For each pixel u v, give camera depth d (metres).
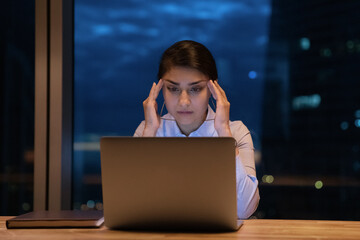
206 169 1.10
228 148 1.08
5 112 2.38
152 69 2.56
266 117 2.60
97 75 2.51
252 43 2.61
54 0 2.22
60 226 1.22
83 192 2.41
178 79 1.52
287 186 2.60
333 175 2.68
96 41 2.53
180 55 1.53
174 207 1.13
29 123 2.33
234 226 1.14
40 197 2.21
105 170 1.14
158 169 1.11
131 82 2.54
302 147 2.66
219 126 1.54
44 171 2.21
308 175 2.65
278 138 2.61
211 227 1.15
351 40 2.74
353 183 2.70
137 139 1.12
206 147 1.09
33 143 2.32
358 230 1.18
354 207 2.69
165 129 1.75
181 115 1.56
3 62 2.39
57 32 2.22
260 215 2.54
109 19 2.55
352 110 2.73
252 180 1.60
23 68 2.35
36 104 2.22
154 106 1.65
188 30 2.60
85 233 1.14
